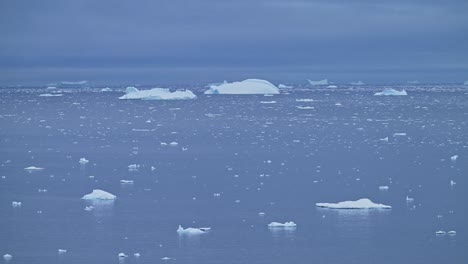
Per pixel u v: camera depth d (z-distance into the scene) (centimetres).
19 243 4925
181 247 4822
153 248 4803
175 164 7962
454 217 5494
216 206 5891
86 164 7994
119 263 4516
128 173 7381
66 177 7181
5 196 6294
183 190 6519
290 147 9394
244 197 6209
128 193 6412
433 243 4884
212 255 4662
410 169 7531
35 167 7744
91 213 5684
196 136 10819
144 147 9475
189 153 8844
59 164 7994
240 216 5569
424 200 6050
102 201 6103
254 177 7119
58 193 6425
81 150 9169
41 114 15412
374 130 11588
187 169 7619
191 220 5472
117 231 5188
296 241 4931
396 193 6334
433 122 13012
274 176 7181
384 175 7181
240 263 4519
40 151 9081
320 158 8362
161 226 5309
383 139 10219
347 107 17562
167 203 6009
